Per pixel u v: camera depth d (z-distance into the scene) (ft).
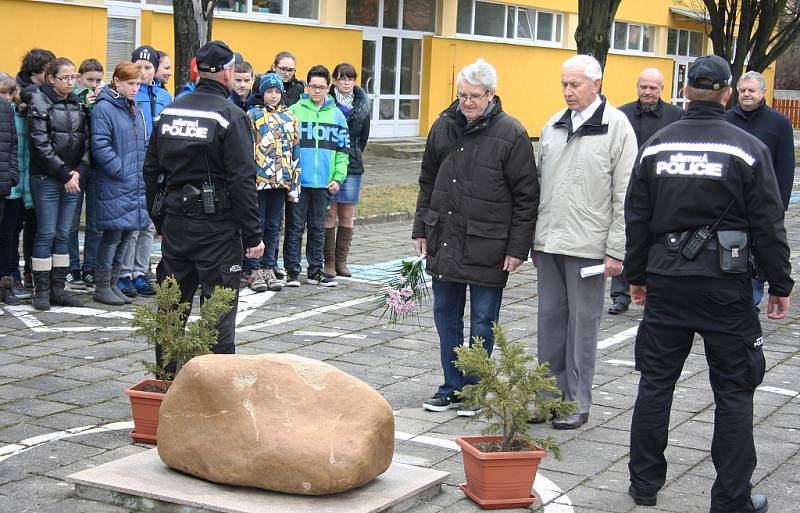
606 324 32.14
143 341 27.81
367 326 30.63
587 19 54.75
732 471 17.11
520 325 31.78
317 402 17.17
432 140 22.80
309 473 16.57
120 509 16.88
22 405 22.13
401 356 27.43
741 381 17.13
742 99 29.04
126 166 31.40
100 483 17.10
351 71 36.27
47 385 23.66
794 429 22.27
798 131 140.26
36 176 30.40
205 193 20.70
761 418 23.02
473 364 17.70
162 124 21.02
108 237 31.81
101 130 30.96
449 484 18.45
